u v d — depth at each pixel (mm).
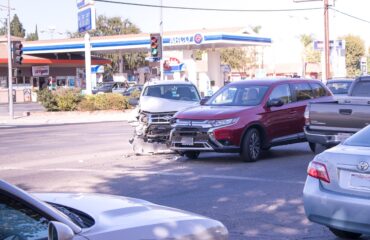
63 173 12812
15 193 3191
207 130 13477
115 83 56344
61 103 37062
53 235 3025
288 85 15000
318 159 6754
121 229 3486
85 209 3906
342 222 6352
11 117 34281
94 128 27359
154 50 33469
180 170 12883
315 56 87062
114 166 13789
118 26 78875
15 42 34188
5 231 3170
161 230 3631
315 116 12297
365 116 11531
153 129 15586
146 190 10625
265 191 10305
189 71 50281
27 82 63312
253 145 13844
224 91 15125
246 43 48750
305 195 6738
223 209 8977
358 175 6332
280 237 7398
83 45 55219
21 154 16766
